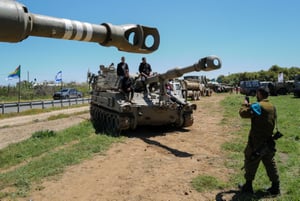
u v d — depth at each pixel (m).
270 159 5.42
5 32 1.74
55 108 28.95
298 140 10.12
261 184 6.00
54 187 6.20
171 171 7.13
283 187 5.85
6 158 8.98
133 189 6.04
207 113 18.78
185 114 13.07
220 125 13.93
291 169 7.00
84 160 8.10
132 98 12.29
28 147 10.10
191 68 8.88
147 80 12.48
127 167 7.48
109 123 13.27
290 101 26.50
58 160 7.98
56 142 10.72
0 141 12.70
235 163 7.60
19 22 1.75
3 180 6.68
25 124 18.25
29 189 6.11
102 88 14.75
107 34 2.24
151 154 8.74
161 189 6.01
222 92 49.28
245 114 5.36
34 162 7.99
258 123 5.29
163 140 10.77
